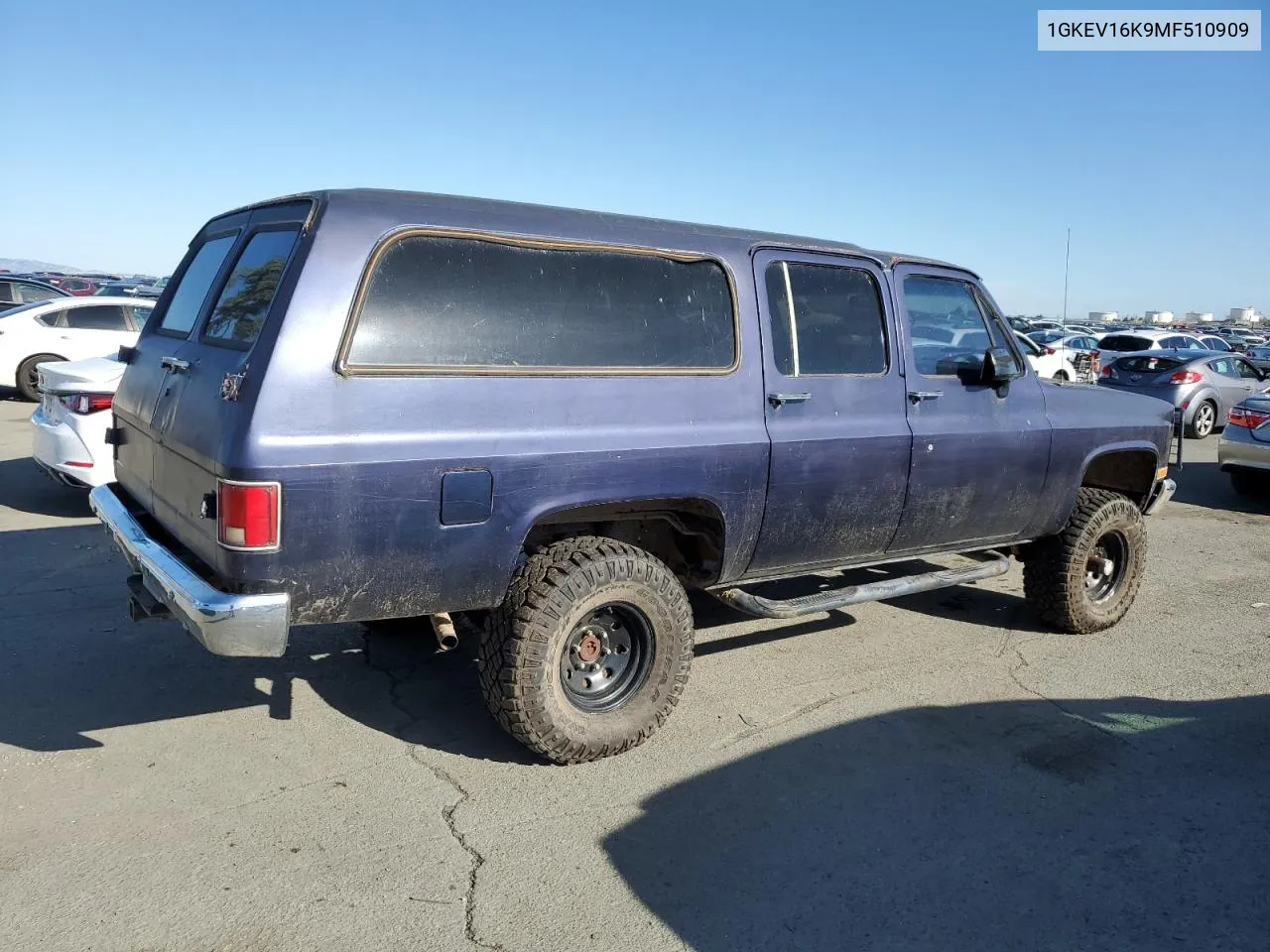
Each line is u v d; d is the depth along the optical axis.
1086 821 3.58
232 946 2.71
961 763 4.01
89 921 2.79
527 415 3.51
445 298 3.38
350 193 3.32
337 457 3.11
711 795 3.66
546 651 3.61
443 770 3.80
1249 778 3.96
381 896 2.96
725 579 4.30
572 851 3.25
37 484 8.72
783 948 2.80
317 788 3.62
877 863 3.25
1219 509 10.30
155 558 3.40
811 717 4.41
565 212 3.78
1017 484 5.16
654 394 3.84
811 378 4.33
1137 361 16.73
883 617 5.94
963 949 2.83
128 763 3.76
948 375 4.91
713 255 4.09
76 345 13.36
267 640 3.08
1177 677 5.09
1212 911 3.05
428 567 3.34
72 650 4.86
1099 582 5.82
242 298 3.54
